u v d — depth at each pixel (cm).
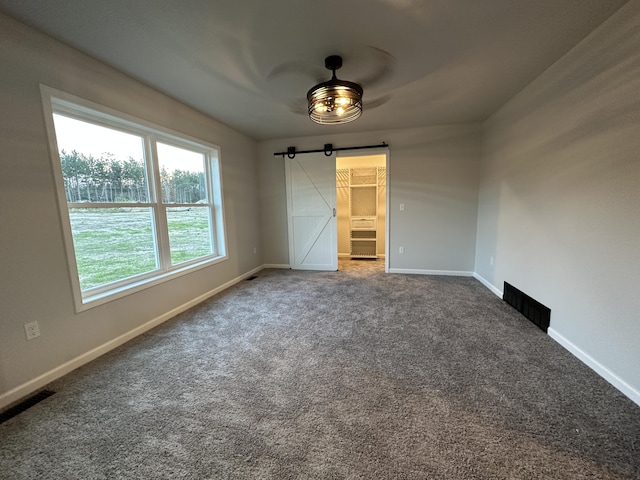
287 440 134
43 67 180
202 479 115
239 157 425
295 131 427
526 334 239
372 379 181
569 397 160
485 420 144
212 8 158
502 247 327
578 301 201
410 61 221
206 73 235
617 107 166
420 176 427
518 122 286
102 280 233
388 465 119
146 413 154
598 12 165
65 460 125
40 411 156
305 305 317
